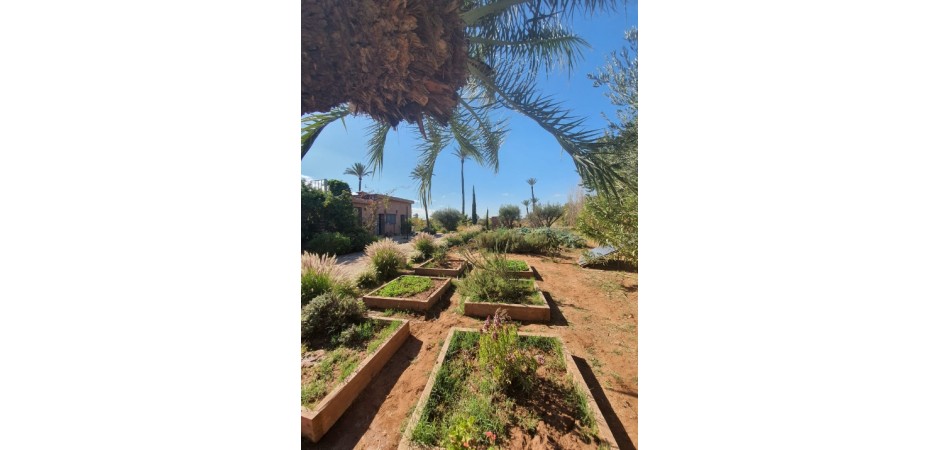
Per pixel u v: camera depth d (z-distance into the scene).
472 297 4.28
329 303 3.23
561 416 1.92
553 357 2.62
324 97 1.69
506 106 2.96
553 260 7.84
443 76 2.04
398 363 2.73
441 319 3.80
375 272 5.76
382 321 3.28
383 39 1.65
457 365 2.47
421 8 1.77
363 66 1.64
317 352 2.71
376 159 3.82
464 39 2.23
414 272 6.28
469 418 1.72
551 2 2.72
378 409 2.14
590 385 2.41
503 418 1.90
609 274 6.12
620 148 2.31
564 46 2.99
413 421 1.84
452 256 8.09
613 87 4.24
